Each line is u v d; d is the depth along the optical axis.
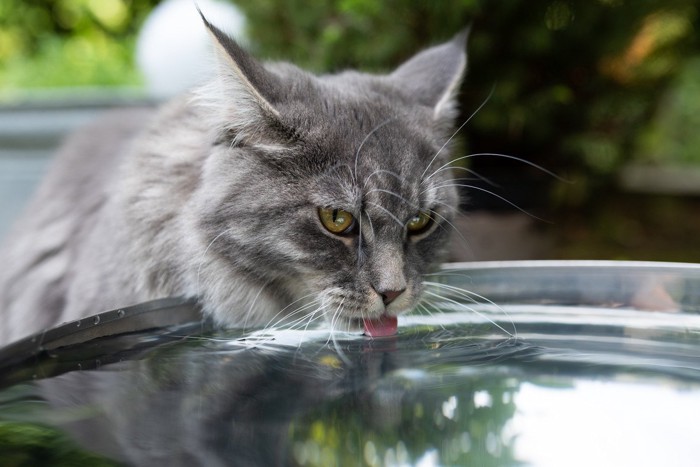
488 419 0.41
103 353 0.47
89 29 1.93
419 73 0.63
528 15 0.93
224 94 0.54
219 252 0.55
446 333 0.52
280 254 0.54
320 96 0.56
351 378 0.45
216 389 0.43
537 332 0.52
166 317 0.54
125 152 0.65
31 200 0.79
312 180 0.53
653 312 0.55
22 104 0.94
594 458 0.39
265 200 0.53
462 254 0.90
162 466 0.36
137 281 0.58
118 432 0.38
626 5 0.99
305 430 0.39
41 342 0.45
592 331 0.52
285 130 0.53
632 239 1.18
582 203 1.16
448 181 0.58
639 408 0.42
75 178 0.70
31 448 0.37
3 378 0.43
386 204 0.53
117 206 0.60
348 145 0.54
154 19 1.18
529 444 0.39
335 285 0.53
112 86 1.47
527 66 0.99
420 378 0.45
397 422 0.40
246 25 1.03
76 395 0.41
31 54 1.86
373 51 0.91
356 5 0.86
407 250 0.55
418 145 0.56
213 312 0.56
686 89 1.59
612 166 1.10
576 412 0.42
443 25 0.90
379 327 0.53
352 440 0.39
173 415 0.40
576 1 0.95
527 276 0.58
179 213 0.57
